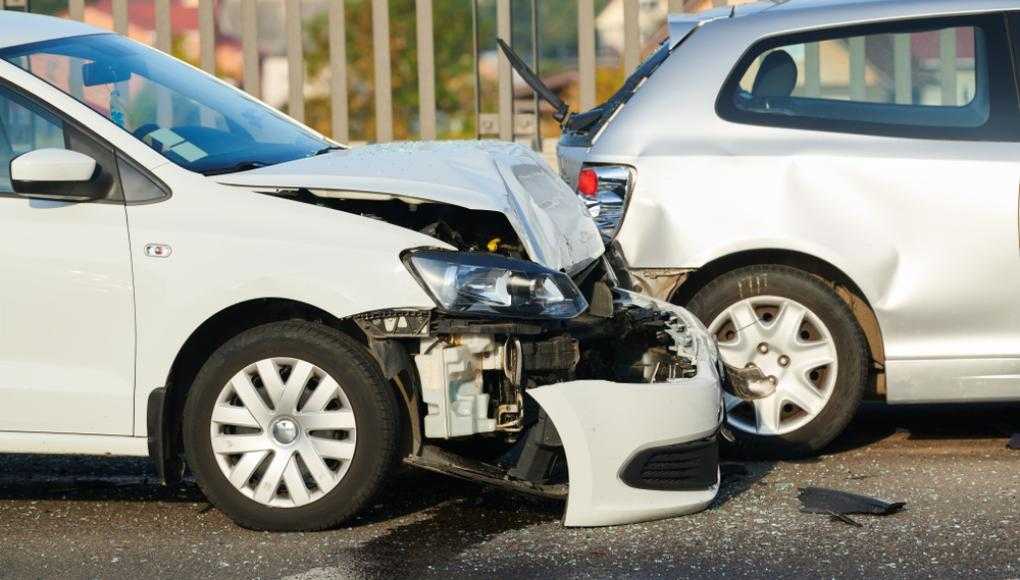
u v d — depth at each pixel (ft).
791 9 31.96
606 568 23.72
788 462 30.66
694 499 26.30
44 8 69.15
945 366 30.53
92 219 25.96
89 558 24.97
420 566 24.00
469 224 26.76
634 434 25.48
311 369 25.40
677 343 27.09
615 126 31.68
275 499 25.76
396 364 25.09
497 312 24.91
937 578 22.94
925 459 30.55
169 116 28.40
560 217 27.48
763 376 30.86
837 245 30.55
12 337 26.14
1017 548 24.32
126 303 25.76
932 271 30.37
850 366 30.58
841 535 25.25
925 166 30.45
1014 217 30.25
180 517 27.35
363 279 25.02
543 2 67.15
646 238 30.99
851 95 31.24
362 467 25.40
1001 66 30.86
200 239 25.58
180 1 69.05
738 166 30.89
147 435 25.94
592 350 27.12
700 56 31.78
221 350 25.70
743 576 23.22
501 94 67.82
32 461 32.07
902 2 31.48
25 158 25.44
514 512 27.04
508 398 25.57
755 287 30.81
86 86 27.68
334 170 26.18
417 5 68.13
